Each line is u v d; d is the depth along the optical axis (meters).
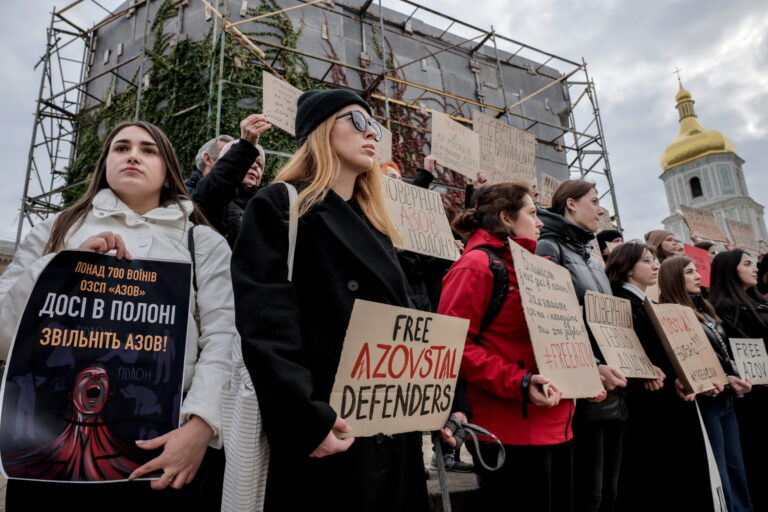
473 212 2.31
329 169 1.40
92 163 11.50
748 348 3.45
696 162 42.94
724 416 3.27
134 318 1.26
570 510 1.92
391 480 1.21
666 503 2.79
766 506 3.48
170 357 1.26
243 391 1.13
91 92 12.62
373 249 1.33
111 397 1.17
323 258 1.24
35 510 1.09
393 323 1.26
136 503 1.19
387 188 2.55
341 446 1.04
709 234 8.61
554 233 2.73
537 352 1.75
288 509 1.12
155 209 1.51
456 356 1.46
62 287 1.21
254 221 1.24
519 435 1.83
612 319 2.55
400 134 11.56
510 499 1.84
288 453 1.01
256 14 10.34
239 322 1.10
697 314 3.35
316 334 1.20
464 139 5.46
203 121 9.45
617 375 2.23
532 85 14.59
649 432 2.87
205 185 2.25
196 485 1.29
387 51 12.07
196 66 9.96
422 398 1.32
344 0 11.99
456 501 2.57
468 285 1.90
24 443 1.06
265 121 2.38
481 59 13.99
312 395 1.06
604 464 2.39
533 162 7.24
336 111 1.49
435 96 12.53
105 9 13.00
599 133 12.88
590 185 3.00
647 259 3.02
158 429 1.19
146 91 10.48
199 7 10.58
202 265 1.48
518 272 1.86
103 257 1.28
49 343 1.15
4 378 1.08
